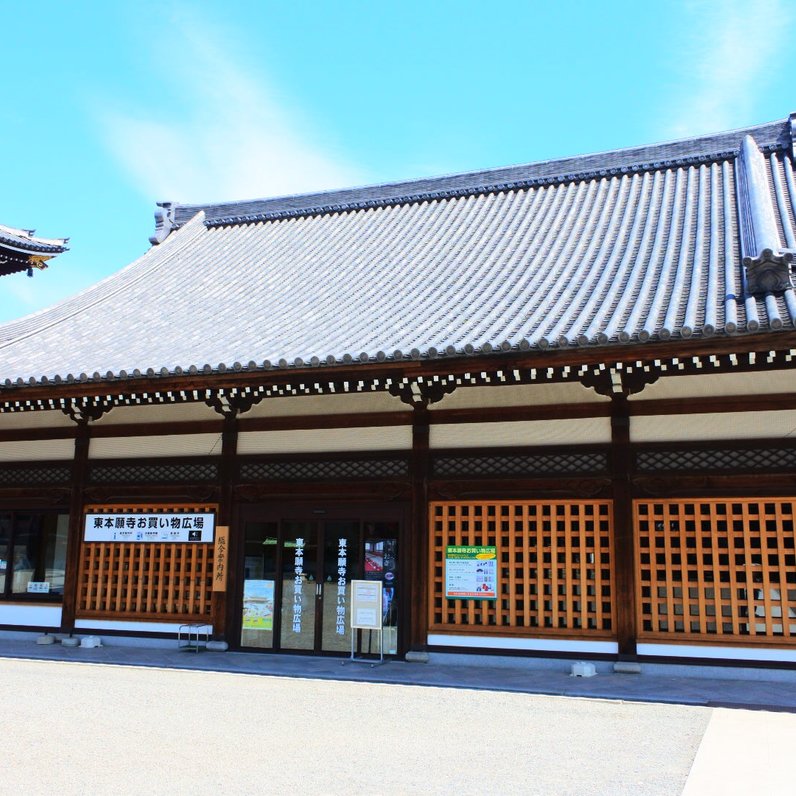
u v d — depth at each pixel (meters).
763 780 6.33
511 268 15.40
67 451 14.58
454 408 12.37
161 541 13.83
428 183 21.11
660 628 10.96
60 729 7.89
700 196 16.52
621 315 10.83
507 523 11.93
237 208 22.70
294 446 13.20
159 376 12.05
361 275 17.00
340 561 12.73
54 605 14.33
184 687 10.13
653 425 11.38
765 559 10.62
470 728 7.98
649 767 6.68
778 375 10.90
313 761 6.81
